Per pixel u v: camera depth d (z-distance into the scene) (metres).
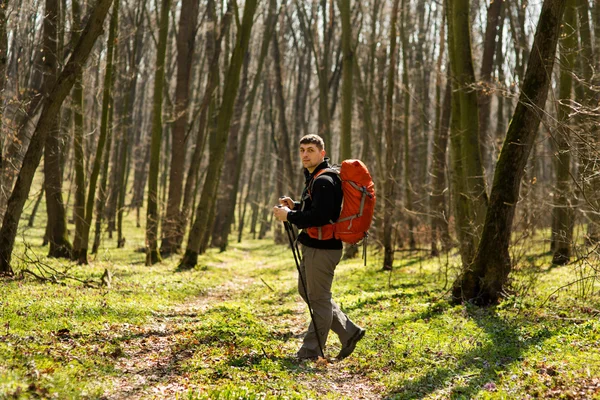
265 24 36.62
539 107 9.41
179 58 26.69
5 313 8.04
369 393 5.64
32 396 4.47
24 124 16.06
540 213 12.54
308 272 6.43
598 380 5.32
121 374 5.89
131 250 29.33
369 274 17.81
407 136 25.59
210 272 20.41
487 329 8.09
